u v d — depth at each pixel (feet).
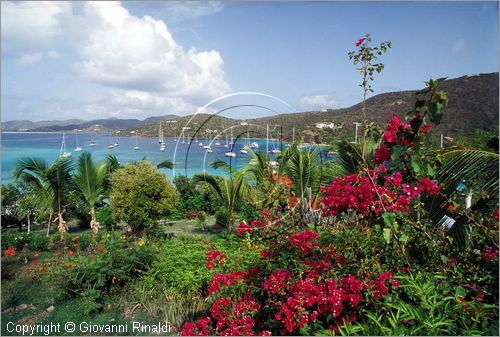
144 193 20.31
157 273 14.17
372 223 10.66
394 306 8.32
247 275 10.87
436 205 11.51
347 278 9.04
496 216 10.53
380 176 10.61
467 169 11.20
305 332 8.42
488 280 9.21
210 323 10.46
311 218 15.92
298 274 10.11
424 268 9.95
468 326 8.05
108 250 15.28
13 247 19.13
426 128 8.65
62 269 15.14
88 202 22.18
